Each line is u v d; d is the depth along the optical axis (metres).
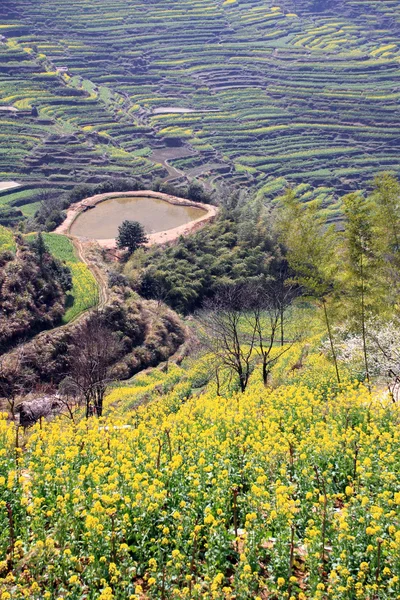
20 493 13.58
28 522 12.74
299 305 54.78
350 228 29.53
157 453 16.30
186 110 176.75
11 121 147.75
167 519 12.90
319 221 33.56
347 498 14.77
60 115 158.75
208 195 93.31
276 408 22.16
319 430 18.30
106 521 12.39
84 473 14.25
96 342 46.44
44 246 60.47
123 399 41.50
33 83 169.62
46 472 14.10
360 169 146.38
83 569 11.76
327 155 152.38
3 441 16.64
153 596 11.12
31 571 11.35
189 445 16.97
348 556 11.59
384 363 29.52
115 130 158.00
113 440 17.00
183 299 64.62
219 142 159.12
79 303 56.91
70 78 182.50
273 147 157.12
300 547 12.53
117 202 91.69
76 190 92.75
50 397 34.50
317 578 11.22
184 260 69.19
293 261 34.00
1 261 55.09
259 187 138.75
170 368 52.06
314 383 29.31
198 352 51.53
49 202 93.81
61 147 139.50
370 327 31.27
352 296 31.75
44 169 131.50
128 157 142.50
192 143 157.75
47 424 24.16
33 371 46.78
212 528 12.30
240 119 170.12
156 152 153.25
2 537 12.05
